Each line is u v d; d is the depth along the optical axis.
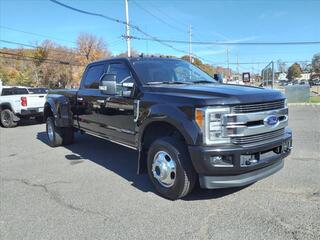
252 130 4.31
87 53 82.94
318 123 12.11
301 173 5.82
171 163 4.73
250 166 4.28
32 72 76.31
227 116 4.19
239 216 4.23
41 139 10.51
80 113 7.53
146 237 3.85
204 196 4.93
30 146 9.36
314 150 7.52
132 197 5.06
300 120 13.11
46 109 9.24
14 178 6.29
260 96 4.43
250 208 4.45
